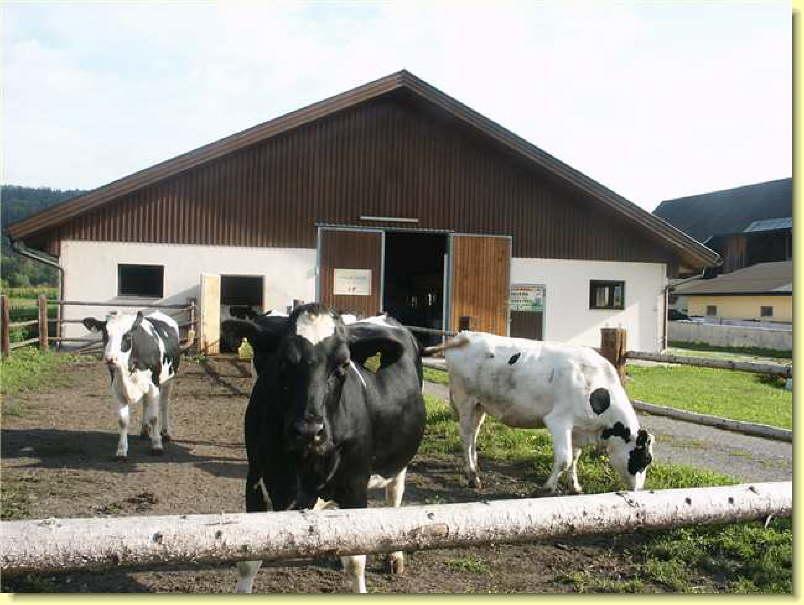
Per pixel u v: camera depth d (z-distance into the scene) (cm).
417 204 2066
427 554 548
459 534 287
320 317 386
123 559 250
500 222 2128
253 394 429
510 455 848
